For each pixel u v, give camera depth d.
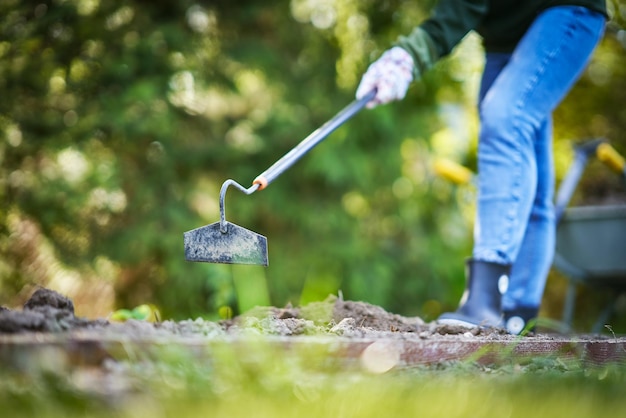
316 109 6.66
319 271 6.57
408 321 2.97
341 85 6.84
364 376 1.93
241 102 6.88
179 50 6.40
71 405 1.58
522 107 3.11
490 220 3.10
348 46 6.96
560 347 2.32
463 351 2.12
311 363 1.88
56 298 2.27
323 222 6.56
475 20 3.32
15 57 6.17
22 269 6.29
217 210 6.51
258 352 1.80
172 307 6.32
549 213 3.44
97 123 6.06
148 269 6.58
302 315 2.90
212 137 6.60
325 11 7.00
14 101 6.19
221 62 6.63
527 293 3.41
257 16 6.65
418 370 1.99
